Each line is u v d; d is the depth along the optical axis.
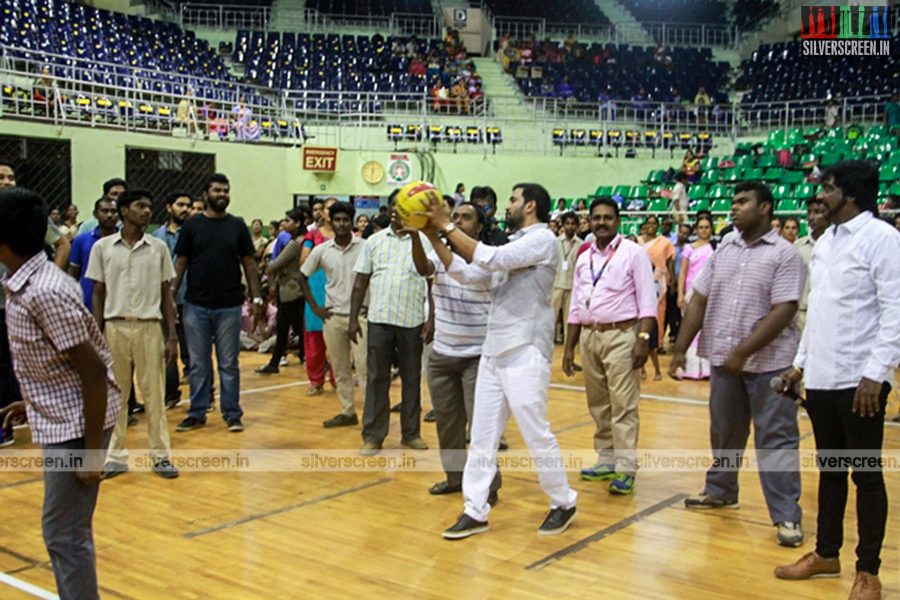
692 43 25.62
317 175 16.06
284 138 16.94
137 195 5.22
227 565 3.77
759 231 4.20
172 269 5.54
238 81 20.30
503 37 24.42
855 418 3.36
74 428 2.71
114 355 5.18
